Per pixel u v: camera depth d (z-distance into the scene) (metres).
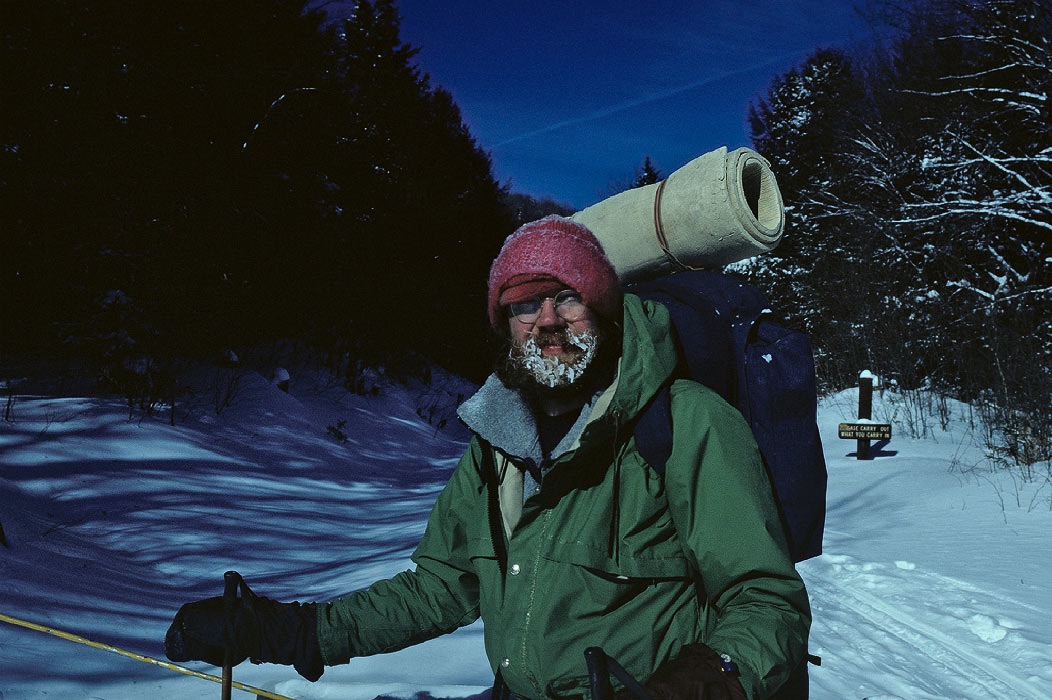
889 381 16.81
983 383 14.42
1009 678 4.45
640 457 1.51
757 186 2.05
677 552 1.51
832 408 16.23
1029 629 5.12
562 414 1.61
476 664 3.72
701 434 1.48
